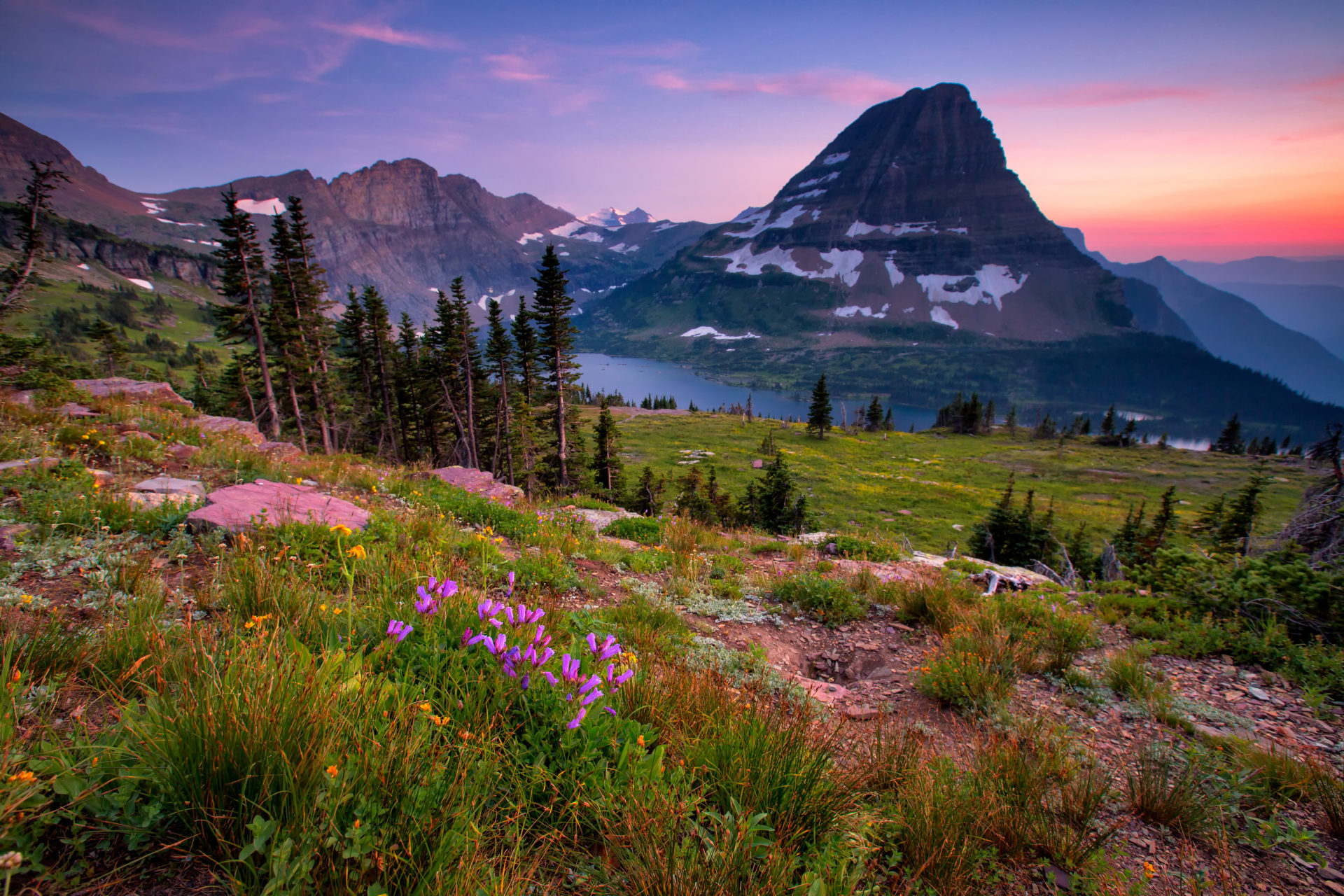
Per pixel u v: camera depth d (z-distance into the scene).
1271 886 3.15
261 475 9.02
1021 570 11.77
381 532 6.61
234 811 2.10
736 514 51.56
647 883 2.32
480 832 2.23
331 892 1.96
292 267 40.31
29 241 21.75
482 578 5.82
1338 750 4.60
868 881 2.71
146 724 2.30
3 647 2.71
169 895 1.90
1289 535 10.14
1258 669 6.18
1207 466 120.25
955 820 3.10
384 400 53.28
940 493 82.31
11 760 2.01
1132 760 4.41
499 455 51.88
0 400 9.84
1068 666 6.10
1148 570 9.00
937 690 5.51
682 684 4.04
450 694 2.97
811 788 3.02
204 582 4.42
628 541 11.14
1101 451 135.62
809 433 125.00
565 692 3.06
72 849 1.96
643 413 160.50
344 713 2.47
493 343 49.25
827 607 8.05
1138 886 3.01
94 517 5.17
